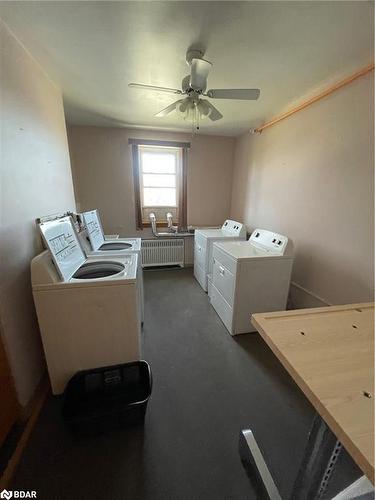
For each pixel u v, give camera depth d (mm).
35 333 1519
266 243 2461
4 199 1233
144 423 1325
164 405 1451
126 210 3744
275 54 1615
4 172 1238
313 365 667
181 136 3658
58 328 1401
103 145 3420
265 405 1466
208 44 1516
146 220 3992
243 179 3646
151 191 3926
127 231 3836
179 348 2012
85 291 1389
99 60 1695
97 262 1870
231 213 4164
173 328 2307
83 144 3350
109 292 1421
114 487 1037
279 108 2570
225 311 2332
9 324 1250
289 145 2525
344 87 1841
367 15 1257
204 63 1479
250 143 3381
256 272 2109
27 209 1456
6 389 1210
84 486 1039
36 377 1486
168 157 3850
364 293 1774
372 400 561
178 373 1726
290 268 2203
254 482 1060
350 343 769
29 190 1491
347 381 614
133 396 1482
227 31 1395
